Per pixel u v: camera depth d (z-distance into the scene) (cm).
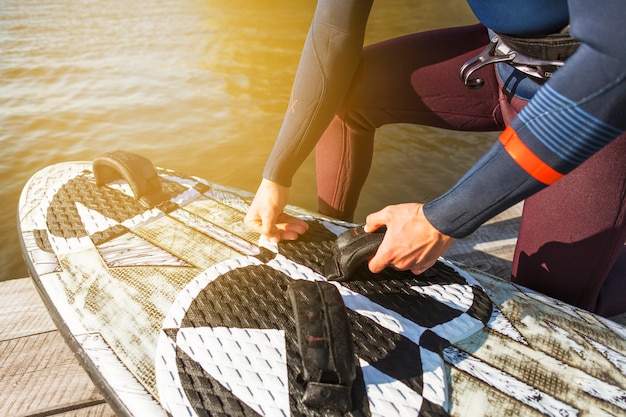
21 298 158
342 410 90
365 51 141
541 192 121
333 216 169
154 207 144
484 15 101
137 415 94
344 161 155
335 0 112
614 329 114
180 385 96
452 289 119
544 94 78
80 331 110
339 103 123
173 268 124
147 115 355
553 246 123
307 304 95
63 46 474
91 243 132
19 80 400
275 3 646
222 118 354
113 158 145
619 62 69
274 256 125
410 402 93
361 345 103
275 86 406
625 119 73
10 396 128
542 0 88
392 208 103
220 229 137
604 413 95
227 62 452
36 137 322
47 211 143
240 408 92
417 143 332
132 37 505
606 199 112
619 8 68
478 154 322
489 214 90
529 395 97
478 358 104
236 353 100
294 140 121
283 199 125
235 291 114
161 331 106
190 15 584
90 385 131
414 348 103
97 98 375
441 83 135
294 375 96
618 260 140
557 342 109
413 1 686
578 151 78
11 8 584
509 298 120
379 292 116
